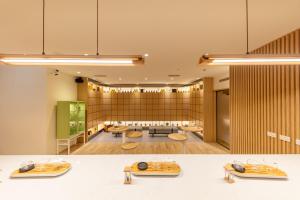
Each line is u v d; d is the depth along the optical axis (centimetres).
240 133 464
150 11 231
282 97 322
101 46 365
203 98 822
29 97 560
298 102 290
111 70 639
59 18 248
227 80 680
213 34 304
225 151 661
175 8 223
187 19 251
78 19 251
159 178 162
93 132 921
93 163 200
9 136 561
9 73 563
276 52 331
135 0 207
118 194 135
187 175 168
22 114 559
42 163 193
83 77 815
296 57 172
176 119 1162
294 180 157
